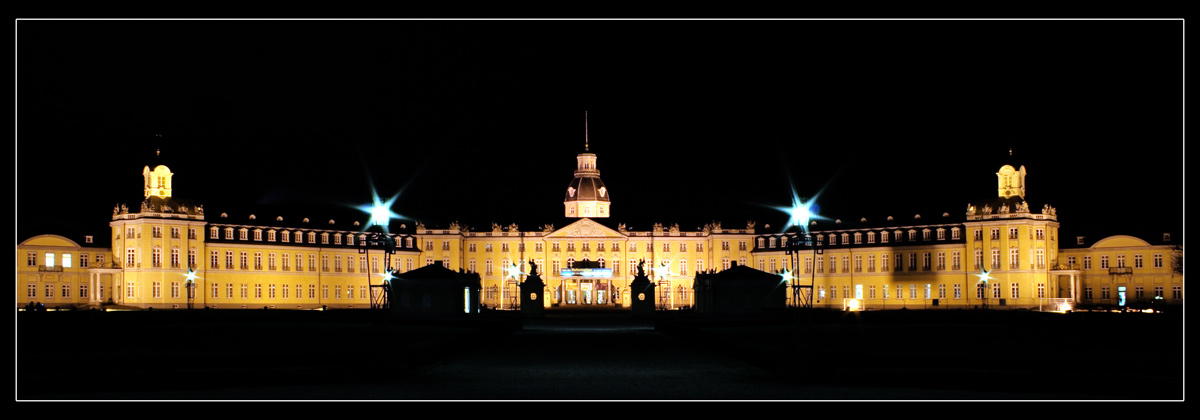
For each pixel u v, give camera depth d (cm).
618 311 17550
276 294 18975
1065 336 8288
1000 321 10400
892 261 19238
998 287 17762
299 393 4544
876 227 19638
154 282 17300
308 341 7775
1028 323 9906
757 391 4744
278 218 19575
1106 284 17325
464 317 13288
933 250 18662
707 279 13988
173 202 17775
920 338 8156
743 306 13738
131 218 17462
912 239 19062
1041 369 5091
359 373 5109
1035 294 17462
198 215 18000
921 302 18775
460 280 13912
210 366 5256
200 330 9362
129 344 7356
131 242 17425
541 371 5759
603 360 6519
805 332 9069
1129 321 8506
